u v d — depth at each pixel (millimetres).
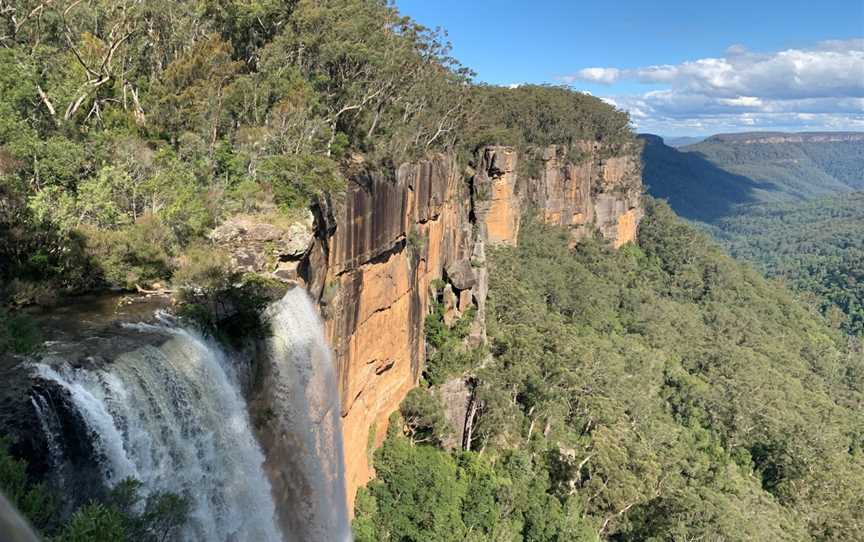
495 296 75125
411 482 39562
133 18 37969
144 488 15438
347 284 34125
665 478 53031
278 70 41812
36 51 31625
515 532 41031
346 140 42500
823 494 58094
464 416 53438
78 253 22391
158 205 27156
